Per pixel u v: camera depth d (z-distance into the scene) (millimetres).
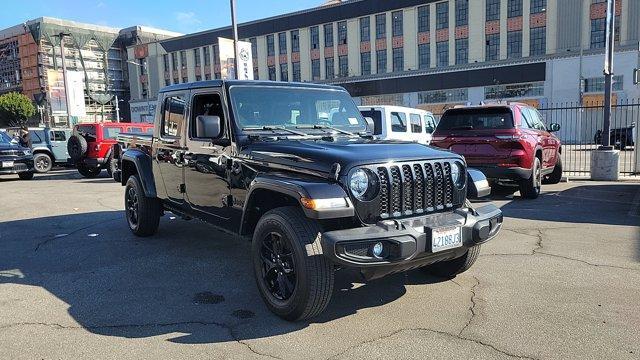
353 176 3670
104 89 95375
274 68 56938
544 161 10375
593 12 39688
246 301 4434
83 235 7199
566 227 7051
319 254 3660
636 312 4000
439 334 3676
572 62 39062
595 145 25078
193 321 3996
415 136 12438
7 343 3629
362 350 3447
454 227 3855
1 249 6449
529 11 42000
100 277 5172
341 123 5336
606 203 8977
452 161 4266
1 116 82312
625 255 5598
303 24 53938
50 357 3408
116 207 9891
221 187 4852
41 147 19484
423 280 4887
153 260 5777
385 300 4379
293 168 3971
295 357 3369
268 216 3973
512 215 7988
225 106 4734
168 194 6066
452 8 45312
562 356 3305
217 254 6004
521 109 9695
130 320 4031
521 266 5262
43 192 12797
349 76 51500
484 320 3904
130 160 6836
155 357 3393
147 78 68312
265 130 4738
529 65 40781
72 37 93812
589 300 4270
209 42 61875
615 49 37000
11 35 103438
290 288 3891
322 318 4008
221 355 3412
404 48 48125
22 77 101562
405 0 47344
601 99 37219
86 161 16375
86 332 3809
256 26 57406
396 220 3777
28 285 4945
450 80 44594
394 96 48062
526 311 4062
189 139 5363
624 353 3330
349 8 50750
